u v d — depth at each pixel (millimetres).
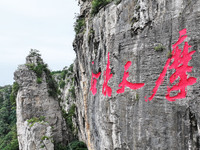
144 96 9211
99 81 13547
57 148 21234
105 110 12219
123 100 10484
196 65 7383
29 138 19125
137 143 9430
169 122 8102
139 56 9531
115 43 11281
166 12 8477
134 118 9672
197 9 7457
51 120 22031
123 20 10680
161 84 8492
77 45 19797
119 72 10906
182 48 7848
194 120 7305
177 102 7852
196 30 7457
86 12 18641
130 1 10219
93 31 14383
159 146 8391
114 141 11219
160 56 8609
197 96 7281
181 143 7621
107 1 13367
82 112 20016
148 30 9141
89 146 17031
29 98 21391
